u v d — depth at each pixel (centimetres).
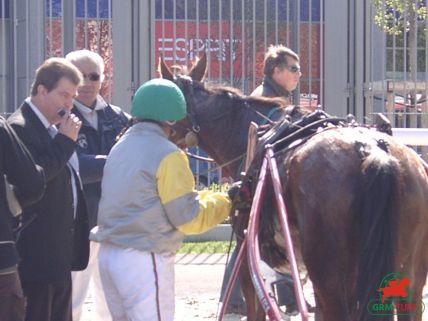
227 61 2016
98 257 911
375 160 748
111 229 873
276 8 1978
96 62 1122
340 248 759
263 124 1077
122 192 867
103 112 1138
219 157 1132
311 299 1305
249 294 962
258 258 791
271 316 751
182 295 1473
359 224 746
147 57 2034
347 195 760
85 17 2052
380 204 732
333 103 2047
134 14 2033
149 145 872
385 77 2027
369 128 891
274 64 1195
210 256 1802
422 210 788
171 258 887
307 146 815
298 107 976
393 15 2012
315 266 773
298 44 1995
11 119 899
